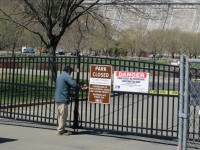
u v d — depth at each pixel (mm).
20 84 12172
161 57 81312
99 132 11273
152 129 10461
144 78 10211
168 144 9930
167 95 9977
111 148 9359
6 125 12016
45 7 20891
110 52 67438
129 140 10344
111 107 17703
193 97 7340
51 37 21547
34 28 25234
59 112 10719
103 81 10508
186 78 7207
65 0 21062
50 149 9117
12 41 26438
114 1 22391
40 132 11070
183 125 7242
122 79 10422
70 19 23875
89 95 10656
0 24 26219
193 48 78500
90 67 10648
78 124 11523
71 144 9672
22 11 22578
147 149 9336
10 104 13711
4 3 24000
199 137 9398
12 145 9406
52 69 12211
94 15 25906
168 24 88188
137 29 75938
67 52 51312
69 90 10758
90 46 59125
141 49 78562
